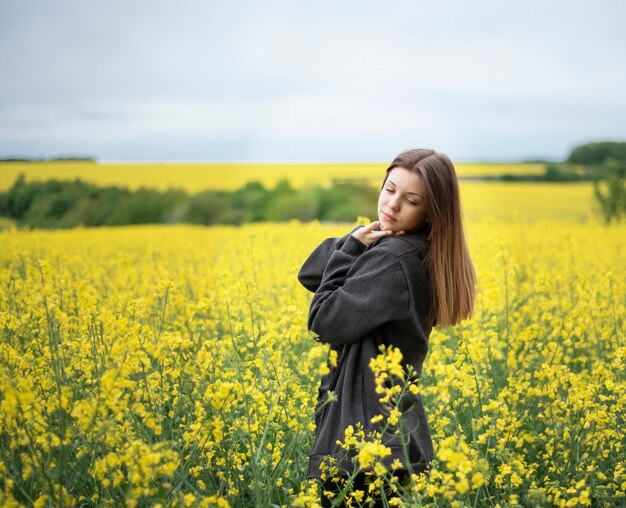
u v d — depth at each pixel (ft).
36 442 8.18
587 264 24.98
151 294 15.97
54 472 8.24
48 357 10.26
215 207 86.63
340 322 8.65
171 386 10.34
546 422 11.64
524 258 25.20
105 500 7.87
